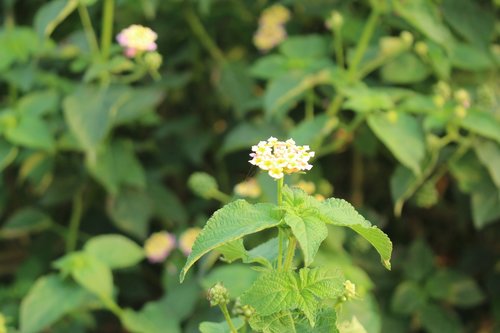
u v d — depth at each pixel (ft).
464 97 3.12
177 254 3.43
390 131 3.06
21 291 3.50
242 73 3.57
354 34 3.40
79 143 3.28
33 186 3.72
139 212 3.49
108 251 3.12
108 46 3.23
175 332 3.11
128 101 3.29
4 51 3.40
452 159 3.29
